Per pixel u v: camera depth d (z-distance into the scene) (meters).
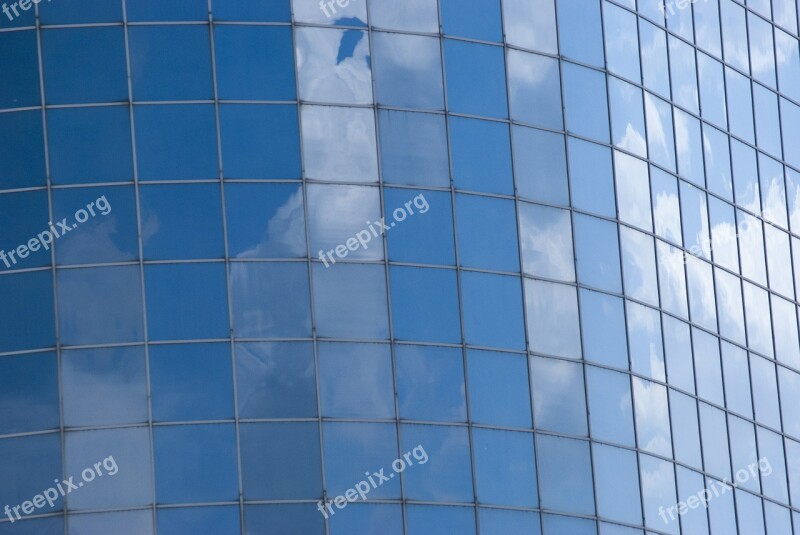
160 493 94.25
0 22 100.06
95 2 100.06
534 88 103.94
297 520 94.25
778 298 113.31
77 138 98.56
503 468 97.44
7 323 96.62
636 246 105.44
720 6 115.12
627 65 108.00
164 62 99.31
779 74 117.50
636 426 102.31
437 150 100.75
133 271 97.06
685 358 106.38
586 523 98.62
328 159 99.12
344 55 100.75
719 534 104.75
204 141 98.56
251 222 97.75
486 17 103.75
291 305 97.00
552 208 102.62
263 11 100.44
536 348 100.00
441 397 97.31
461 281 99.31
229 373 95.88
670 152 109.12
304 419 95.56
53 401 95.62
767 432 109.62
